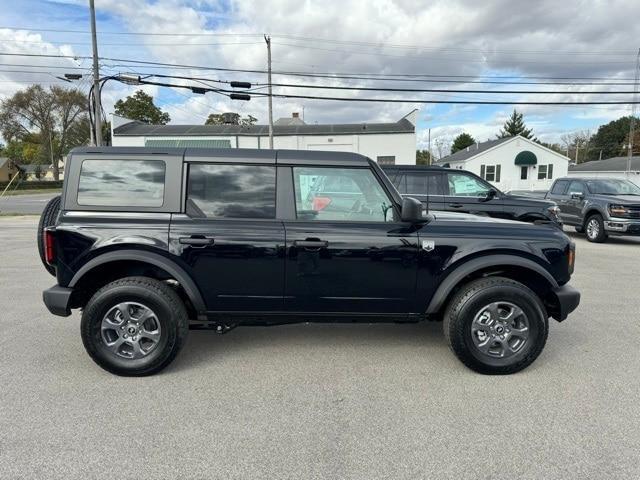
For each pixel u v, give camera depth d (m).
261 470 2.47
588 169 51.50
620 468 2.50
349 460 2.57
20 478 2.39
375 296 3.76
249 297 3.72
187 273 3.63
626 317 5.27
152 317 3.63
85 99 66.31
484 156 41.25
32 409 3.11
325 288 3.72
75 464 2.51
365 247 3.68
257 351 4.22
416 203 3.55
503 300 3.65
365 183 3.81
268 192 3.75
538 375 3.70
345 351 4.23
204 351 4.21
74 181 3.68
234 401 3.25
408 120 35.00
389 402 3.25
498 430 2.88
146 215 3.66
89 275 3.69
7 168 75.06
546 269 3.77
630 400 3.28
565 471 2.47
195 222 3.65
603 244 11.83
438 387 3.49
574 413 3.09
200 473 2.45
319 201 3.79
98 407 3.14
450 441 2.76
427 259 3.71
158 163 3.72
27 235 12.92
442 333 4.74
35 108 65.50
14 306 5.59
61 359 3.97
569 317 5.27
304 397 3.32
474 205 9.25
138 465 2.51
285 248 3.65
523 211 9.34
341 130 35.44
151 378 3.62
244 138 35.16
